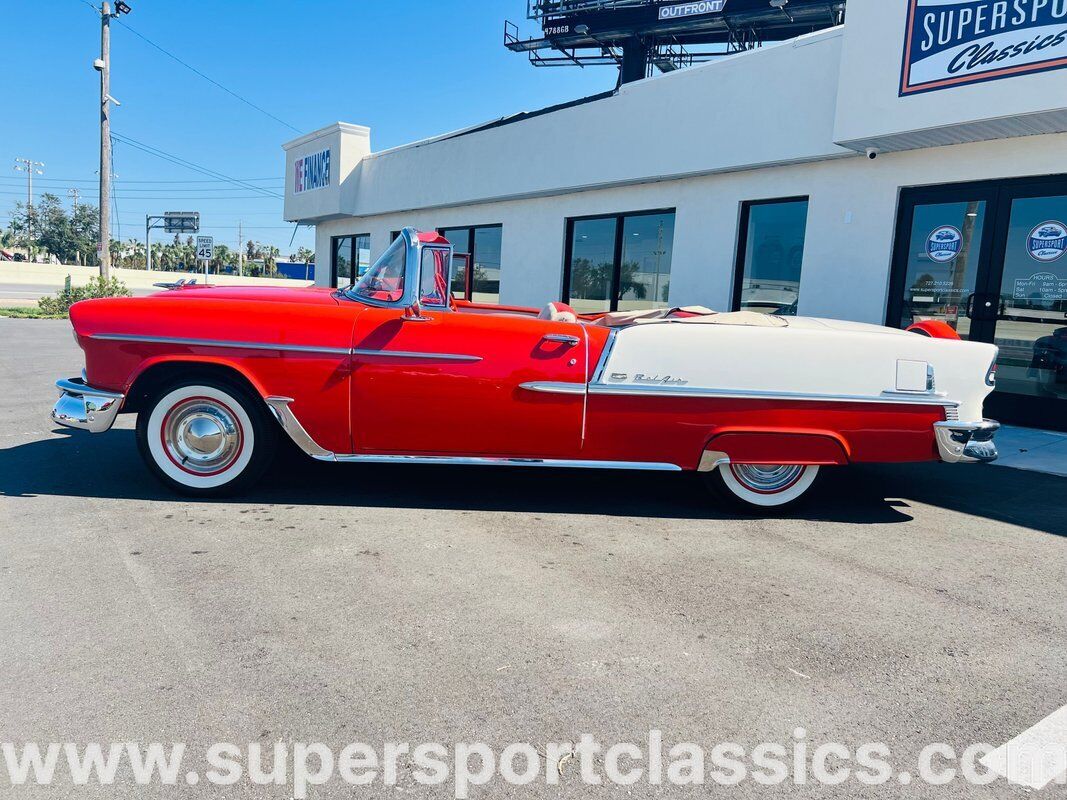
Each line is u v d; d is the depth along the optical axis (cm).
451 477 507
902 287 782
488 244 1328
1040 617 308
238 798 186
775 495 441
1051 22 581
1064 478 552
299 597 302
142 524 384
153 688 233
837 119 730
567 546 376
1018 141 682
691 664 259
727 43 2403
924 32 656
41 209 8138
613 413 413
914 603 319
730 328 416
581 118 1075
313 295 462
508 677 246
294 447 564
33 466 492
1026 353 710
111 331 409
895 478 551
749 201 898
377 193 1573
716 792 193
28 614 280
